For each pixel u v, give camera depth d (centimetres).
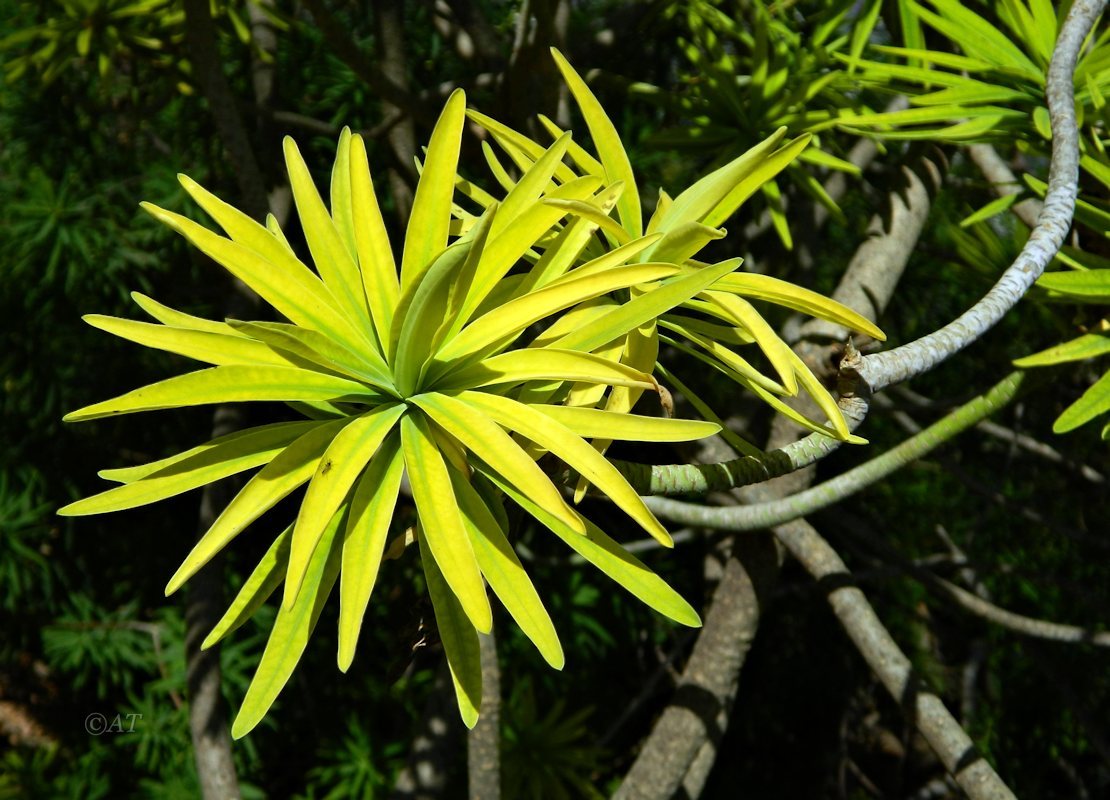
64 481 153
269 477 39
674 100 87
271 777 170
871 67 71
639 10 116
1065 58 60
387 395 42
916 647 170
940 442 62
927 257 150
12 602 146
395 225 138
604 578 164
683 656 180
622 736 180
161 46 111
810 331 86
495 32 124
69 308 139
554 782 140
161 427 157
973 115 66
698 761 93
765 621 188
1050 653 169
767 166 48
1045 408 149
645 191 130
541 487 38
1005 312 51
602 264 42
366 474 40
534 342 44
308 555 37
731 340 49
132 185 140
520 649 158
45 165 137
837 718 194
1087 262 58
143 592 162
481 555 41
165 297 145
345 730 166
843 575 87
